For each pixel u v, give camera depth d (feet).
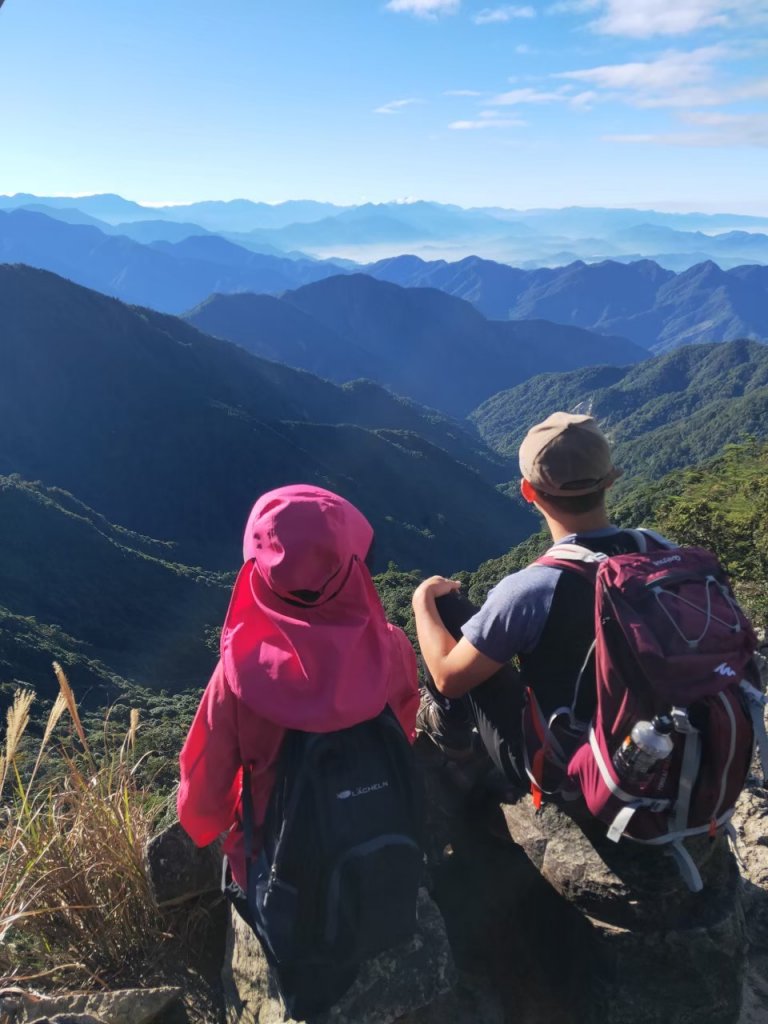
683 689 5.32
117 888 8.16
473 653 6.42
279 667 5.70
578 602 6.11
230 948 7.15
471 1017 6.48
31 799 8.73
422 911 6.79
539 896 6.79
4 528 329.11
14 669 186.39
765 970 7.65
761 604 18.56
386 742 5.80
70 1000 6.66
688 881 5.57
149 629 302.66
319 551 5.62
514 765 6.88
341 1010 6.11
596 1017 6.16
